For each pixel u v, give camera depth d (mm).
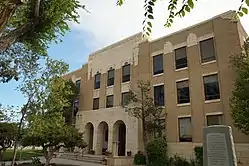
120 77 28172
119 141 27016
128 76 27328
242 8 3301
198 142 19562
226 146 6902
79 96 33594
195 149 18703
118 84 28172
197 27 22234
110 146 26562
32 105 16547
